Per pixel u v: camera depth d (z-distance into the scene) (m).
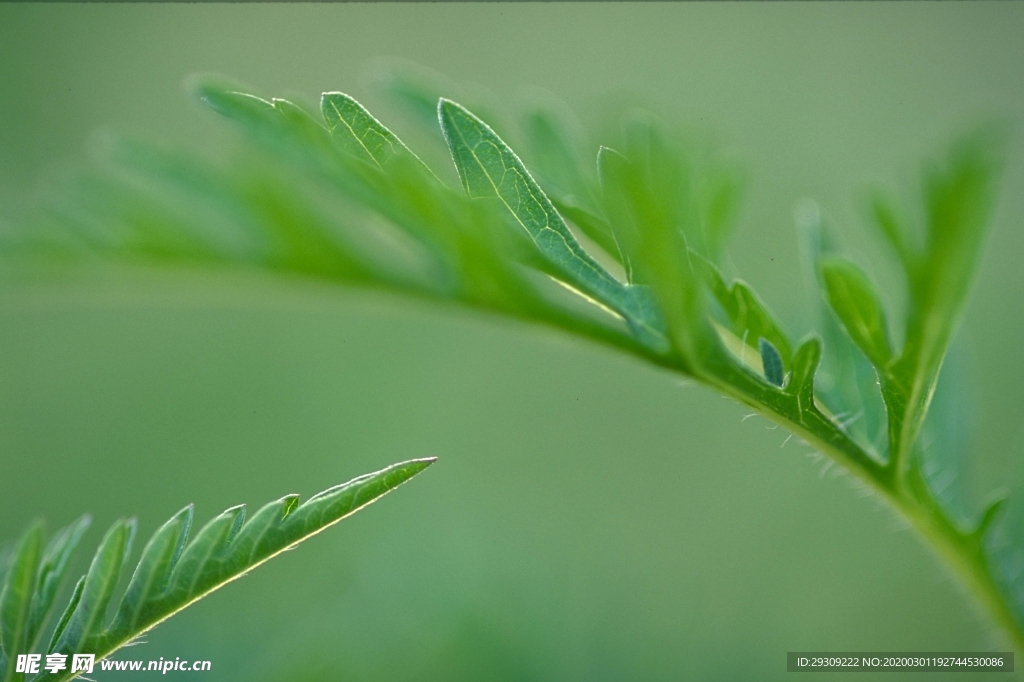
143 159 0.20
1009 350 0.43
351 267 0.21
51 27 0.58
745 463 0.47
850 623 0.36
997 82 0.56
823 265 0.21
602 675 0.28
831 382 0.23
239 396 0.53
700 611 0.31
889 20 0.59
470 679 0.27
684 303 0.21
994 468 0.25
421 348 0.56
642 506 0.46
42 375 0.52
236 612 0.27
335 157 0.21
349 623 0.27
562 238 0.21
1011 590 0.23
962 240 0.20
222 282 0.20
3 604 0.20
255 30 0.62
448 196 0.21
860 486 0.23
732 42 0.61
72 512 0.46
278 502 0.21
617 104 0.23
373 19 0.63
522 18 0.64
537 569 0.31
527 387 0.54
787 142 0.56
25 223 0.20
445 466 0.50
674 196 0.22
